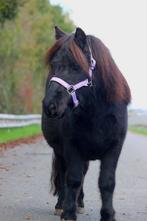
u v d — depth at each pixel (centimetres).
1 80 4097
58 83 749
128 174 1552
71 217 835
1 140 2581
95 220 903
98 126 790
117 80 797
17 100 4503
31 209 985
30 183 1302
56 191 971
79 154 821
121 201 1091
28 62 4619
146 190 1242
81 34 766
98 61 790
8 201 1061
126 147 2759
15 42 4047
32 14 4934
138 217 938
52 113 743
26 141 2800
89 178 1445
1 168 1594
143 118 9681
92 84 775
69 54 753
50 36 5138
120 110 806
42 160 1855
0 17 2469
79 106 777
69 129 803
